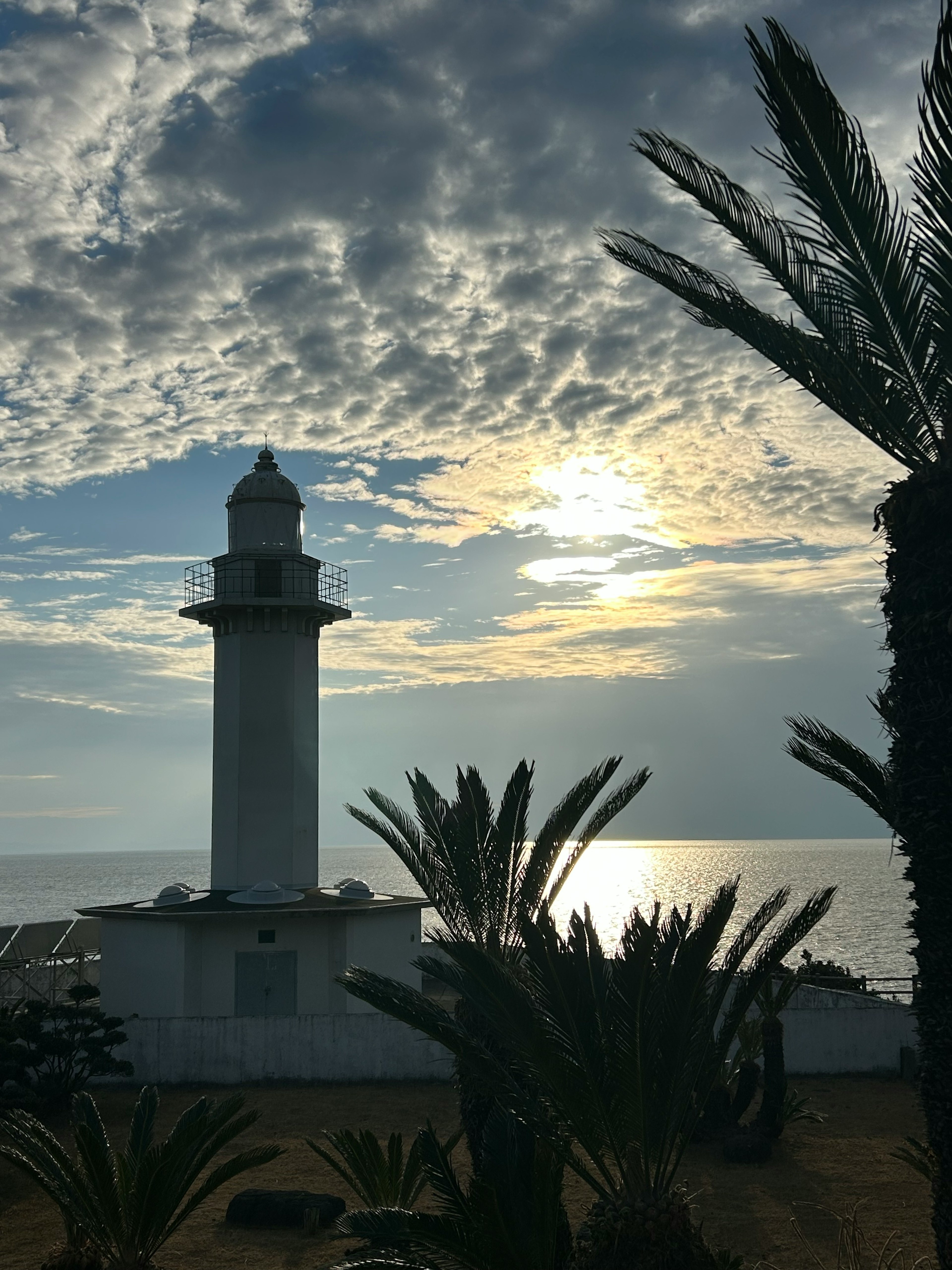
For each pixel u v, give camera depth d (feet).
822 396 30.07
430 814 54.03
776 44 26.45
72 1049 74.13
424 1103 73.92
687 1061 33.50
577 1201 53.16
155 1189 39.73
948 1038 26.40
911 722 27.20
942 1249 26.81
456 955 32.37
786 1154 61.41
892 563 28.09
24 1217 51.98
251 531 113.29
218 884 107.76
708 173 29.40
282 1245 47.06
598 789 53.21
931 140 26.18
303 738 109.81
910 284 27.86
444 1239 30.94
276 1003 94.53
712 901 31.76
